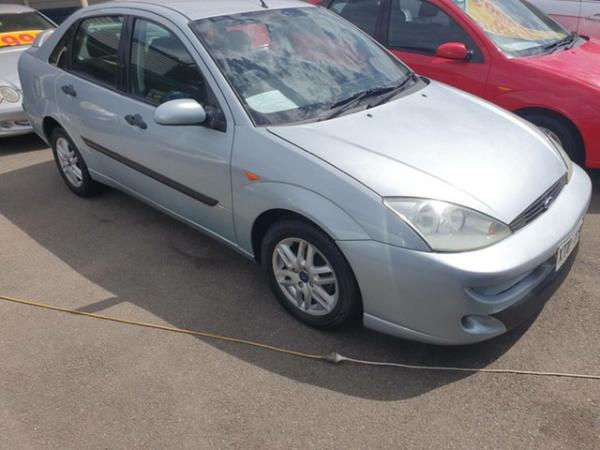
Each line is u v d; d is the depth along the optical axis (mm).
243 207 2924
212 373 2645
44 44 4504
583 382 2484
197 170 3123
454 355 2676
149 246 3789
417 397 2453
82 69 4043
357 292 2604
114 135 3709
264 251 2953
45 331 2990
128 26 3590
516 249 2361
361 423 2338
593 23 6480
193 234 3916
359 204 2436
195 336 2896
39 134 4734
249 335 2883
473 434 2262
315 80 3176
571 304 2980
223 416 2406
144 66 3461
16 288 3398
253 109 2904
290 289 2926
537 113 4316
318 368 2643
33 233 4062
